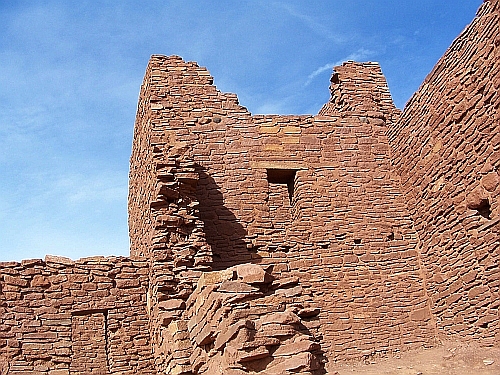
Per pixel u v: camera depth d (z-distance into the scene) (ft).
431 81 60.34
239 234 60.64
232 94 66.44
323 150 66.18
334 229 62.90
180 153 56.39
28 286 52.31
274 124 65.98
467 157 54.60
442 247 58.85
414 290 61.46
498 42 49.83
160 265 50.88
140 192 66.23
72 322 52.70
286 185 66.64
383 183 66.03
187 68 66.39
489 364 42.32
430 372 43.27
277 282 41.27
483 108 52.29
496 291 50.55
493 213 51.24
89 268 54.80
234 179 62.69
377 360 55.98
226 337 36.78
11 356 49.49
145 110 65.72
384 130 69.26
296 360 34.65
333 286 60.59
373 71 72.59
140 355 53.21
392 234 63.82
